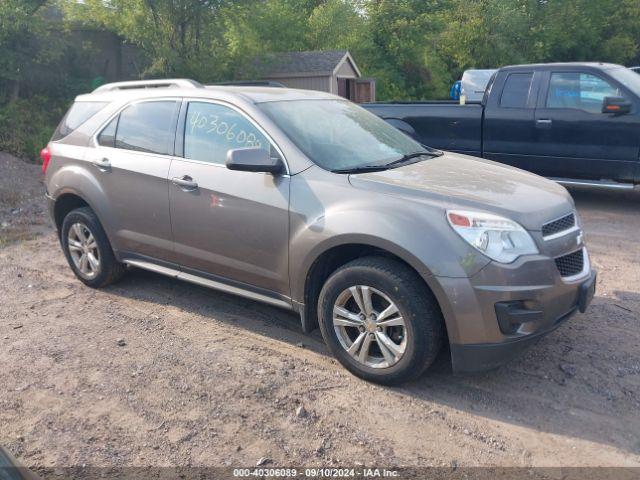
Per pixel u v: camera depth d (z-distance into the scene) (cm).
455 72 3356
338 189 408
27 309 545
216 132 476
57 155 590
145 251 529
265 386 402
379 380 396
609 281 575
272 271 441
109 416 375
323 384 404
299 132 451
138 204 517
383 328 389
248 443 346
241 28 2058
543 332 377
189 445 345
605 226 776
